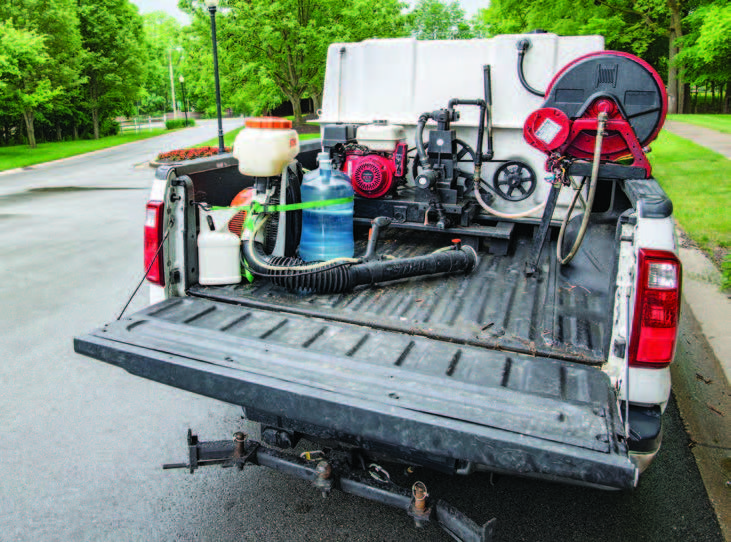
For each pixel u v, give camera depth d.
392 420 1.89
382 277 3.05
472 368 2.18
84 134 45.53
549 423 1.84
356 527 2.73
